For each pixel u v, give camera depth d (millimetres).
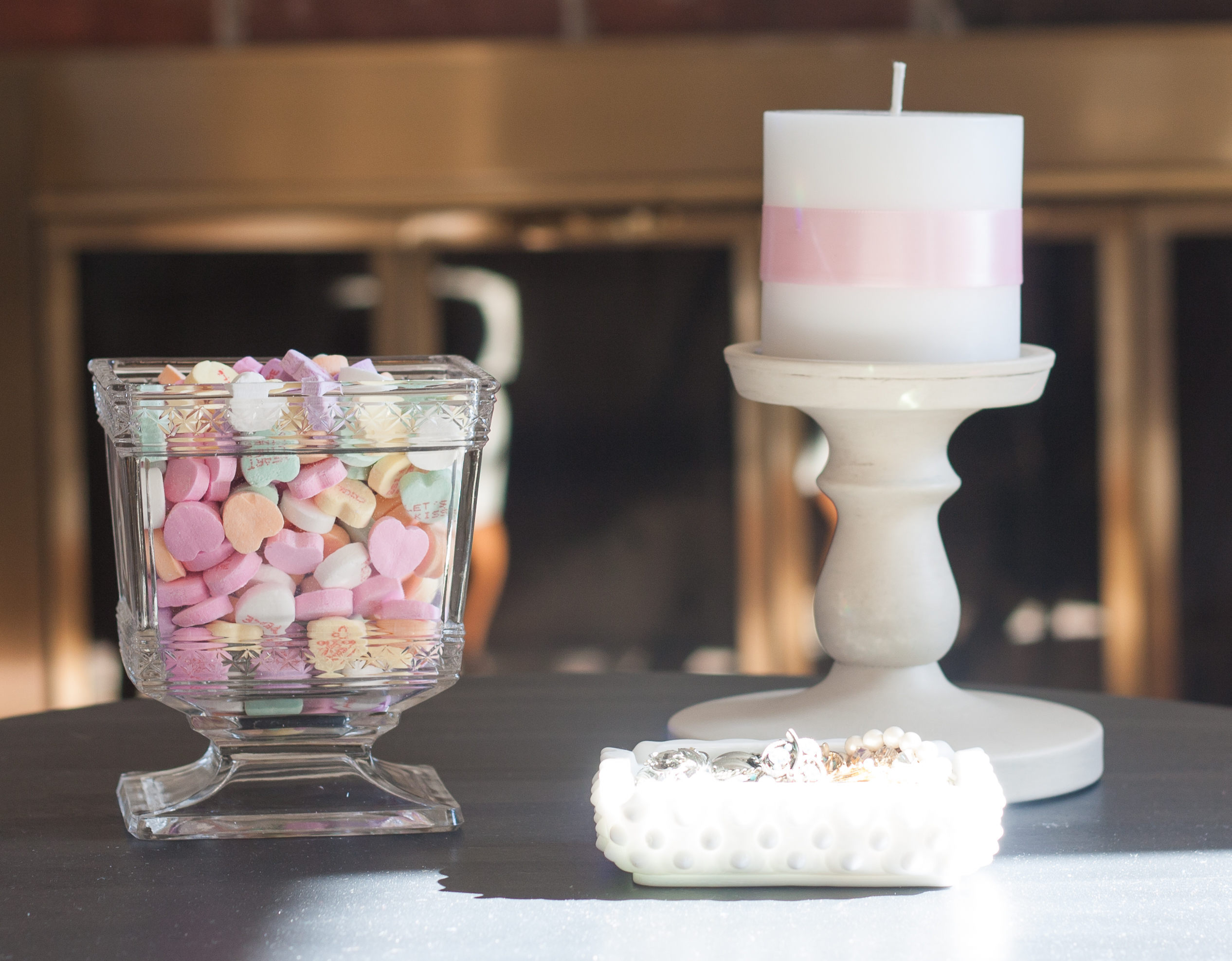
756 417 2072
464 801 1002
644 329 2059
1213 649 2102
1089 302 2053
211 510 952
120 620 990
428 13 2025
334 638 963
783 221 1009
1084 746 1010
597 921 905
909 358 1001
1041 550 2104
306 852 956
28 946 891
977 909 913
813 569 2094
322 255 2027
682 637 2115
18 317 2010
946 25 2033
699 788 925
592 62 1986
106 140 1992
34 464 2033
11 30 2006
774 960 879
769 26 2035
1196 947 887
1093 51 1987
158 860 951
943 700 1028
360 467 958
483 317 2049
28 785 1021
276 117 1991
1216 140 2008
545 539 2100
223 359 1010
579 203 2020
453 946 890
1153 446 2068
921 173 994
